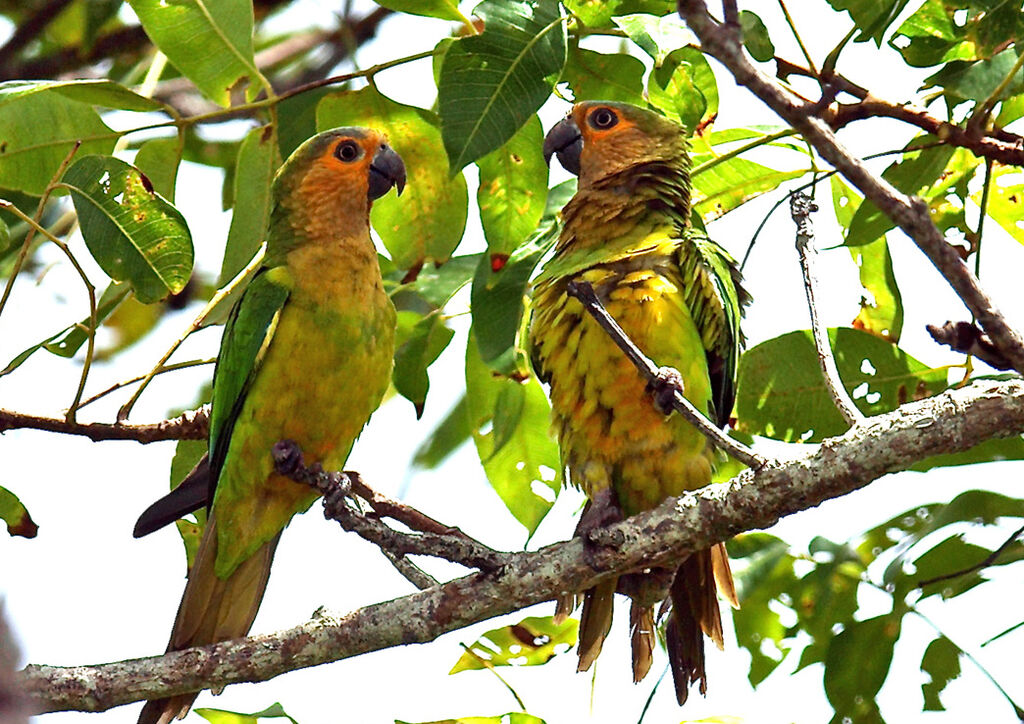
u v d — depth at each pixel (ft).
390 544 24.30
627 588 28.94
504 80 25.77
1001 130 29.22
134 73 43.50
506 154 29.84
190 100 47.32
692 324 30.76
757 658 34.32
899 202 19.74
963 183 33.17
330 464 30.78
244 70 30.04
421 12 28.27
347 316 30.25
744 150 31.01
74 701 23.12
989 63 26.40
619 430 30.55
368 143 31.73
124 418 30.22
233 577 30.40
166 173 31.12
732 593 30.63
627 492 31.60
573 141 35.45
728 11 19.17
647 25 25.64
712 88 30.83
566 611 27.73
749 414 31.99
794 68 29.14
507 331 31.35
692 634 30.48
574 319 30.66
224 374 30.32
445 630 24.47
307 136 32.04
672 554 24.75
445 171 32.32
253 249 31.68
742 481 24.34
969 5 26.50
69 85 28.48
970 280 20.13
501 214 30.17
